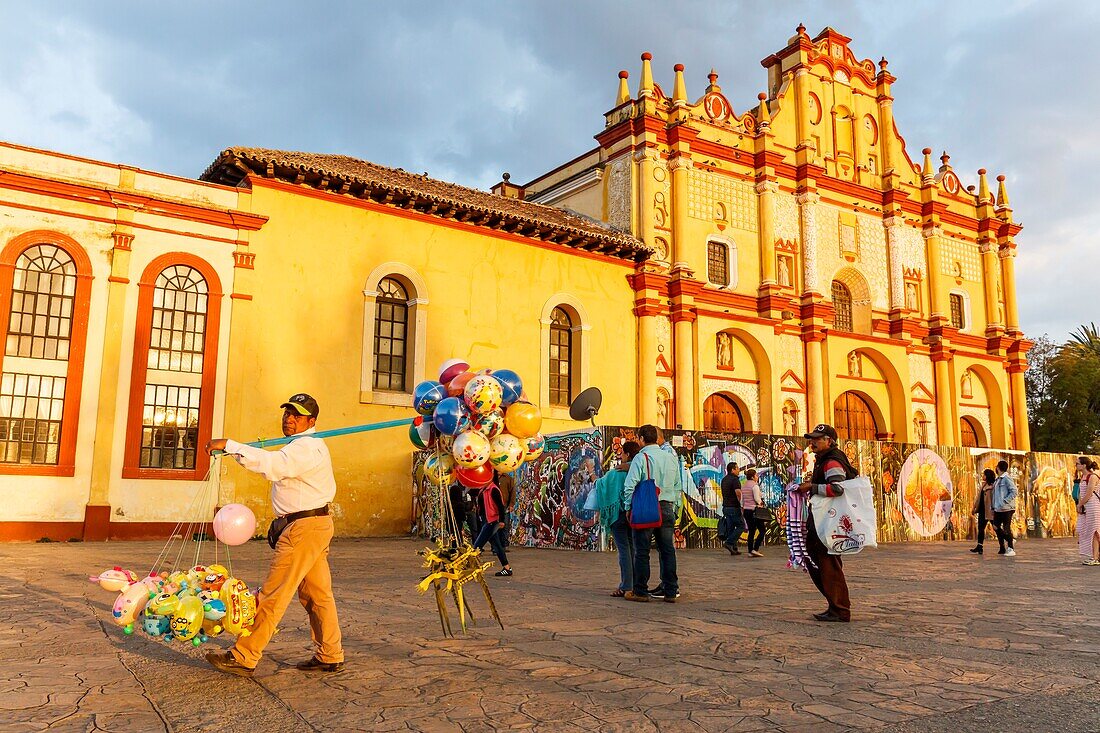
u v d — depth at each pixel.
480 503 11.55
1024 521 24.48
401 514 19.28
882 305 29.62
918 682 4.86
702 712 4.16
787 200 28.06
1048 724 4.00
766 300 26.56
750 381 26.45
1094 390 39.62
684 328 24.88
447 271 20.92
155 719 3.94
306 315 18.62
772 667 5.25
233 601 4.79
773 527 19.44
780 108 28.56
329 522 5.01
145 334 16.67
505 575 11.06
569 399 23.12
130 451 16.23
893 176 30.55
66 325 16.09
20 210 15.81
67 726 3.79
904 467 21.69
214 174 19.27
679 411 24.50
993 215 33.25
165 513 16.42
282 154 19.12
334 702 4.29
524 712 4.13
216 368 17.36
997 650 5.90
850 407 28.56
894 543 20.58
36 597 8.17
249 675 4.88
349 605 7.91
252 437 17.55
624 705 4.29
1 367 15.35
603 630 6.62
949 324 31.09
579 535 16.25
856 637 6.42
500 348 21.56
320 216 19.14
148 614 4.59
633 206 25.22
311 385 18.48
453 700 4.35
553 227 22.17
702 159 26.25
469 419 6.27
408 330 20.52
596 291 23.73
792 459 20.06
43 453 15.62
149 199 16.92
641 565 8.59
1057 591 9.82
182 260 17.30
